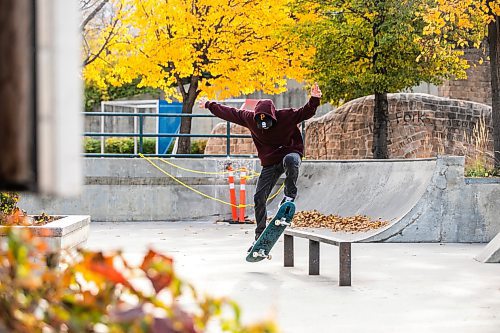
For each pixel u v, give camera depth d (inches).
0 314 93.2
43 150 85.7
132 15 918.4
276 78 967.6
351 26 889.5
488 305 347.3
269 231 447.8
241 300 357.7
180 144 959.6
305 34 897.5
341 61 936.9
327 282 414.3
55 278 102.7
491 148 1041.5
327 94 971.3
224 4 900.0
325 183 797.2
